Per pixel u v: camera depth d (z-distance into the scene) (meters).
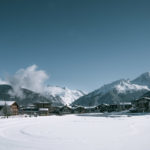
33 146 15.88
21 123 43.00
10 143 17.12
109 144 16.64
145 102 109.25
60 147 15.51
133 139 18.95
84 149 14.88
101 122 44.47
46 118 68.19
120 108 141.50
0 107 96.88
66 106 138.25
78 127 32.78
